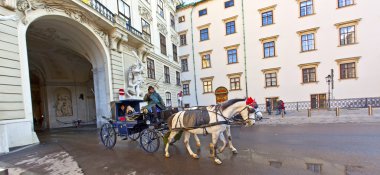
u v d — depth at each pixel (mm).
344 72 21797
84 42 14500
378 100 20141
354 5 21250
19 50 9188
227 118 5629
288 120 14508
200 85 29594
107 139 8219
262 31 25562
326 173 4531
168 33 26609
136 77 16516
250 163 5445
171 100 25766
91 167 5762
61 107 20797
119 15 16453
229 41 27656
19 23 9273
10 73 8703
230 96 27562
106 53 14555
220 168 5176
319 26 22672
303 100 23406
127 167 5641
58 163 6199
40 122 20250
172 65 26859
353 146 6574
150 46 19953
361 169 4664
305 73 23500
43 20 11414
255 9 25953
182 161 5922
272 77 25141
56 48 17156
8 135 8344
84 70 22344
